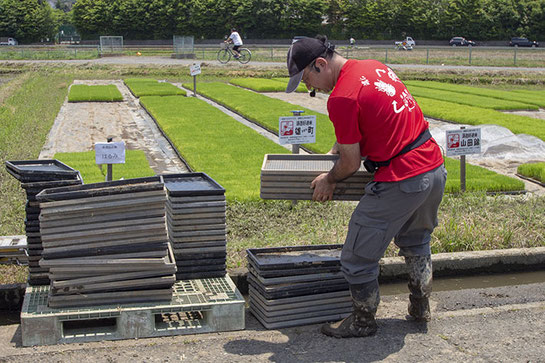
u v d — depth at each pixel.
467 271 6.84
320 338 4.77
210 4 80.62
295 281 4.99
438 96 26.11
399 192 4.37
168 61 46.84
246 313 5.45
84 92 26.16
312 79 4.68
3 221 8.06
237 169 11.88
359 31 84.31
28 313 4.57
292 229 8.10
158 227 4.68
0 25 83.75
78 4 83.88
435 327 4.95
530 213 8.54
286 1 81.94
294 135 9.96
